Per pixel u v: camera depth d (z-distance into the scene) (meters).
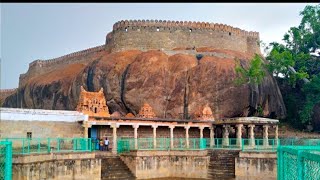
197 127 33.56
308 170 5.55
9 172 7.60
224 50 44.91
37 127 25.17
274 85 41.78
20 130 24.33
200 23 46.84
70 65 52.00
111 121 28.33
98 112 31.03
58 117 26.33
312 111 40.56
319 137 38.09
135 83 38.84
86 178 21.92
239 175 24.83
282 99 43.03
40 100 49.09
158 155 26.58
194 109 37.41
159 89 38.31
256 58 37.22
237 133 31.33
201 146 28.09
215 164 26.69
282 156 7.62
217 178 25.69
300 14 44.53
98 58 44.84
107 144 28.42
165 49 45.25
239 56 43.34
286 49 44.59
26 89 53.44
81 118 27.20
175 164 27.11
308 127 41.75
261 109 39.59
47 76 52.06
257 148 27.67
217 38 47.19
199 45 46.31
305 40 43.88
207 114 34.84
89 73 42.44
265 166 23.97
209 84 38.09
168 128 33.34
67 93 44.94
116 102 39.97
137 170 25.33
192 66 39.75
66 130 26.62
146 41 45.47
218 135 34.69
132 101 38.53
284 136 38.50
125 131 30.78
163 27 45.84
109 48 48.53
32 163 17.75
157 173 26.38
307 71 43.94
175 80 38.81
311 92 39.38
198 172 26.62
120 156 26.44
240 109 37.91
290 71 41.34
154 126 30.47
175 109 37.75
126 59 42.22
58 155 20.17
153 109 37.88
